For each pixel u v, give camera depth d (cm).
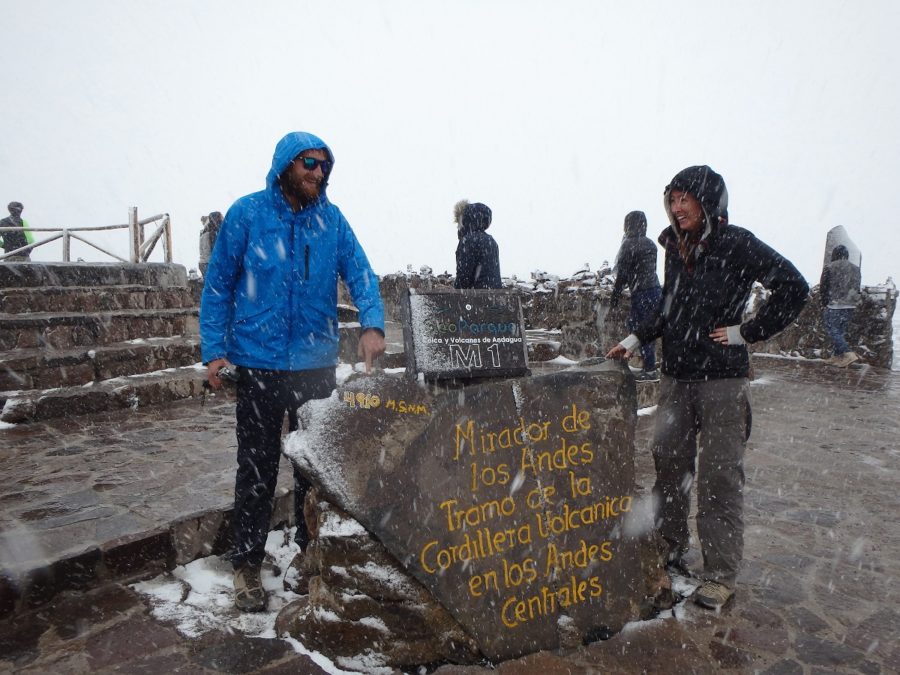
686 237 295
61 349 699
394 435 246
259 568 287
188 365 775
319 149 281
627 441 284
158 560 315
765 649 251
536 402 269
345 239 310
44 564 279
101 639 255
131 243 1137
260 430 289
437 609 243
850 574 317
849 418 663
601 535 273
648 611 277
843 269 1037
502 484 258
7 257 1123
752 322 272
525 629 251
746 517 392
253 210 282
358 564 241
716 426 287
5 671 233
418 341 375
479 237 494
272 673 235
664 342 309
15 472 414
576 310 861
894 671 238
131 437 507
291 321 287
